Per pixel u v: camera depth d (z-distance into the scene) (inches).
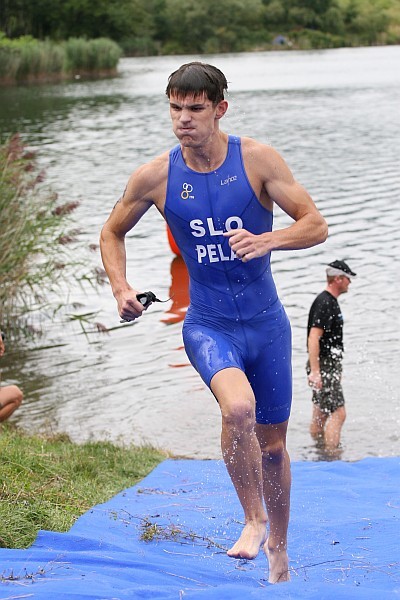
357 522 522.9
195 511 559.8
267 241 378.9
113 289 406.6
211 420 881.5
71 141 2960.1
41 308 1249.4
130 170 2362.2
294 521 533.6
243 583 426.6
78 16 7824.8
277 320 409.1
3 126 3430.1
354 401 901.8
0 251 1168.8
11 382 999.0
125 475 656.4
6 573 408.5
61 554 442.3
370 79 5285.4
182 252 410.0
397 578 419.2
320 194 1993.1
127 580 413.7
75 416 893.8
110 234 418.6
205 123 385.1
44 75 5964.6
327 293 853.8
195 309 410.3
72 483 602.2
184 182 398.3
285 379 410.6
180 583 420.5
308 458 791.7
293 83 5132.9
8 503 512.7
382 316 1151.0
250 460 370.6
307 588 372.8
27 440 695.7
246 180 394.9
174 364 1051.3
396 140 2741.1
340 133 2947.8
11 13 7475.4
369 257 1455.5
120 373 1021.8
